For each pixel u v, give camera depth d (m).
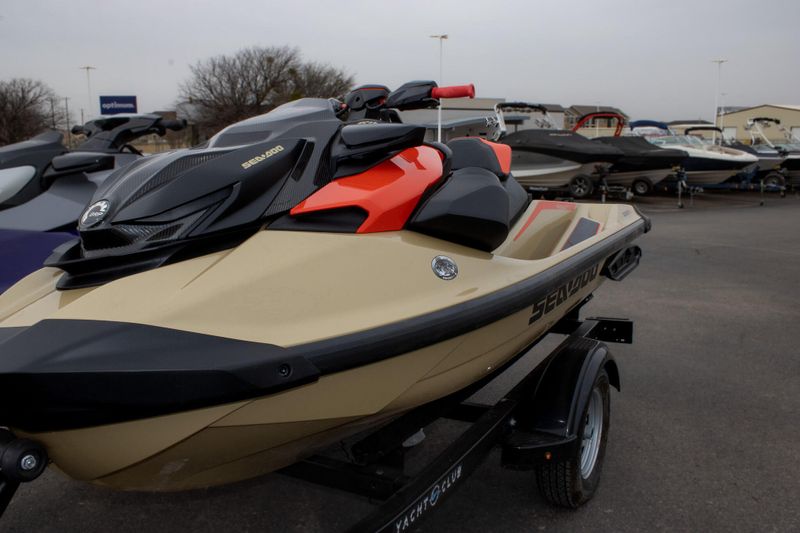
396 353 1.88
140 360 1.53
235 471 1.90
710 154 18.75
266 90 36.12
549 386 2.82
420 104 3.11
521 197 3.82
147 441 1.60
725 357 5.18
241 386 1.59
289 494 3.13
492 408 2.71
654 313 6.51
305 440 1.90
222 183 1.92
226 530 2.84
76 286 1.94
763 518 2.94
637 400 4.31
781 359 5.12
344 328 1.82
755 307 6.73
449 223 2.23
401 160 2.33
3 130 32.09
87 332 1.57
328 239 1.98
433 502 2.10
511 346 2.54
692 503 3.06
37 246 4.35
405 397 2.05
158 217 1.87
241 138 2.36
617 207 4.40
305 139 2.20
